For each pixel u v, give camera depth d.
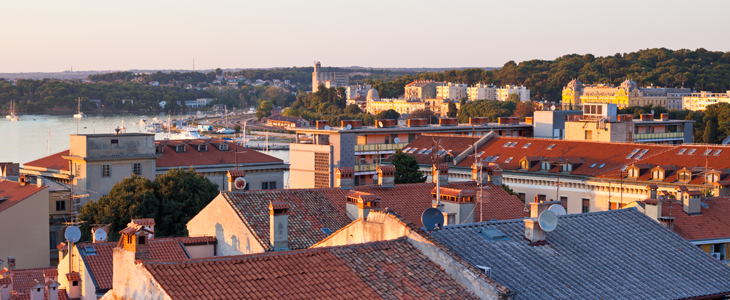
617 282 44.91
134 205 106.94
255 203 65.06
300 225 63.78
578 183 134.00
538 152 147.12
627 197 127.00
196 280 34.84
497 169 77.31
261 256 37.72
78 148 145.38
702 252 51.06
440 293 37.59
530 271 43.94
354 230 45.62
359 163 174.25
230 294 34.41
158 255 61.09
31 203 110.81
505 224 49.12
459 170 150.38
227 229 64.06
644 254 49.09
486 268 41.31
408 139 183.38
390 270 38.72
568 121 181.12
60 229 130.88
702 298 45.75
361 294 36.34
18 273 72.44
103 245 64.25
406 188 72.88
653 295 44.47
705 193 105.50
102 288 59.22
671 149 132.88
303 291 35.75
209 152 166.00
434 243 40.50
